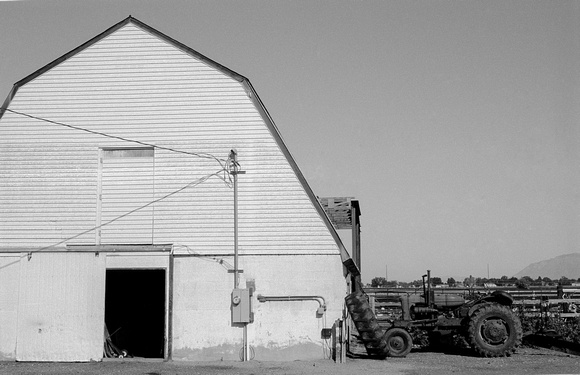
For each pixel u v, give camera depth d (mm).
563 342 22234
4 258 20984
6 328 20656
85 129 21469
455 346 23078
